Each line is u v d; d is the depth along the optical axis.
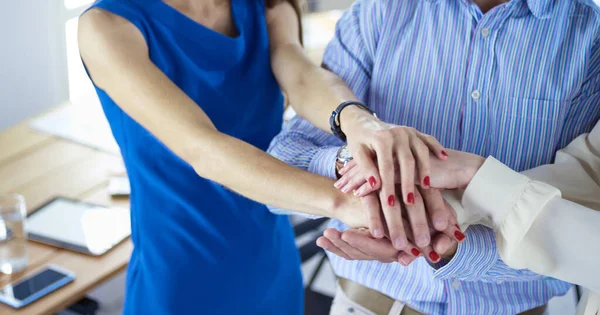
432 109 1.48
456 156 1.29
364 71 1.56
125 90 1.47
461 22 1.43
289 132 1.57
